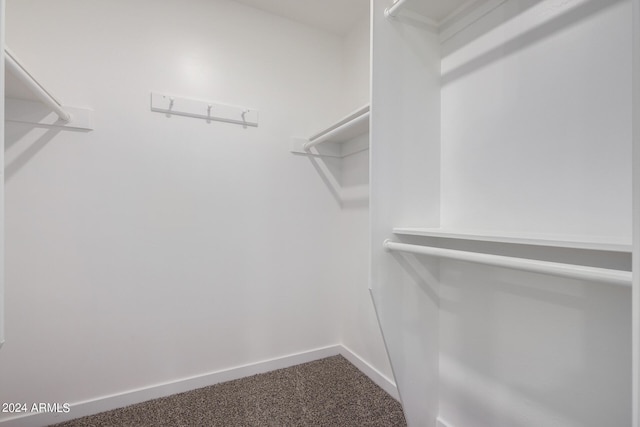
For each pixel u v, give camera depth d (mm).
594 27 806
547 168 914
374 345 1796
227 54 1780
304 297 2016
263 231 1884
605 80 786
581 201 834
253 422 1388
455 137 1219
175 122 1641
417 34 1219
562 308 883
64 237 1409
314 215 2045
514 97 1005
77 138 1429
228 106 1769
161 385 1598
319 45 2066
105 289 1486
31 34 1351
